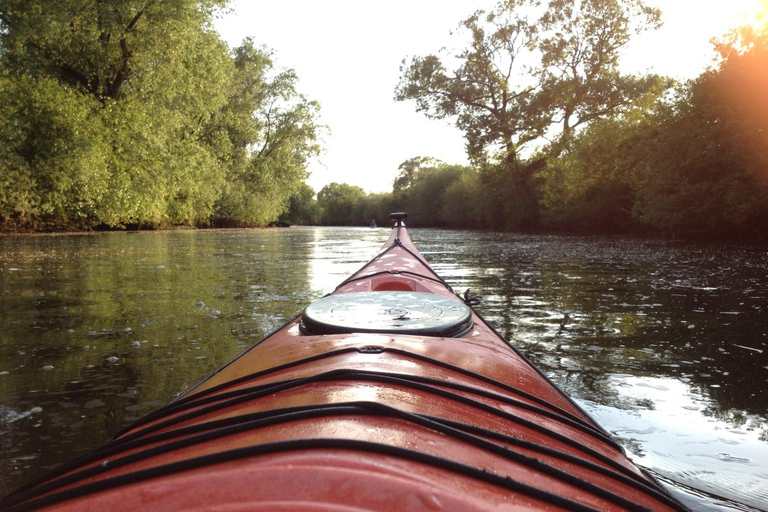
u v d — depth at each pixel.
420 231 29.58
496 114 27.88
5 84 15.99
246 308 4.67
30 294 5.48
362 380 0.96
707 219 13.88
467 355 1.36
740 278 6.64
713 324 3.98
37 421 2.12
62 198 17.78
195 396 1.19
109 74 19.58
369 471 0.60
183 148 22.59
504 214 30.50
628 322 4.07
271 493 0.57
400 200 60.50
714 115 13.45
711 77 13.12
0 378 2.68
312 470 0.59
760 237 13.80
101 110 18.42
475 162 29.80
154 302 5.00
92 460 0.89
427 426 0.78
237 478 0.60
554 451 0.90
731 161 12.95
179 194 26.23
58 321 4.11
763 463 1.79
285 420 0.77
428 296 1.86
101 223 21.78
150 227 24.97
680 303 4.90
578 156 21.27
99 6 17.50
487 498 0.61
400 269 3.54
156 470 0.66
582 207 21.25
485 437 0.85
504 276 7.11
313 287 6.05
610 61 25.39
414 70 29.08
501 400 1.10
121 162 19.11
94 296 5.36
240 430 0.77
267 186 35.84
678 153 14.30
